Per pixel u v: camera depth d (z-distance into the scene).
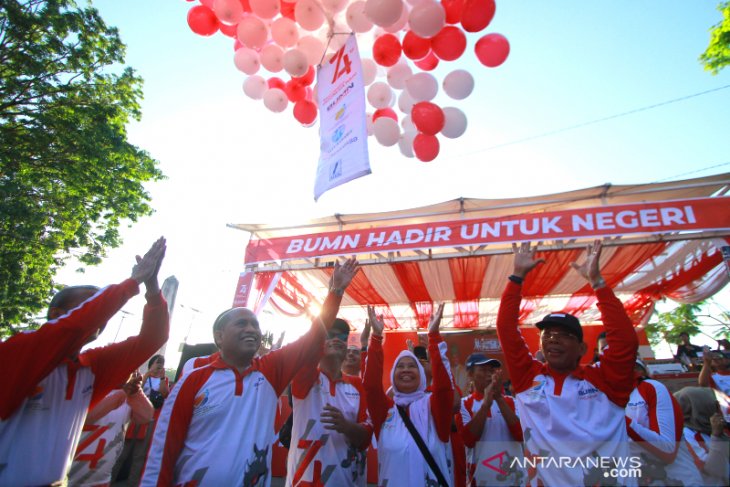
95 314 1.95
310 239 8.10
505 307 2.25
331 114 3.46
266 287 8.44
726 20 7.98
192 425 2.01
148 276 2.23
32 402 1.88
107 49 10.91
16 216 9.45
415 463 2.35
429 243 7.31
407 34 3.50
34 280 11.68
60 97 10.81
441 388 2.50
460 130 4.00
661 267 8.47
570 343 2.05
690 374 5.58
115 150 11.34
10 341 1.81
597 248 2.18
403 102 4.19
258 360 2.34
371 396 2.68
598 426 1.86
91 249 12.03
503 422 2.97
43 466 1.87
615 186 6.91
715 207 6.23
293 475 2.54
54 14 9.81
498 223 7.16
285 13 3.59
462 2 3.27
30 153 10.33
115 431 3.65
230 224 8.36
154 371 5.39
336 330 2.88
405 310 12.11
